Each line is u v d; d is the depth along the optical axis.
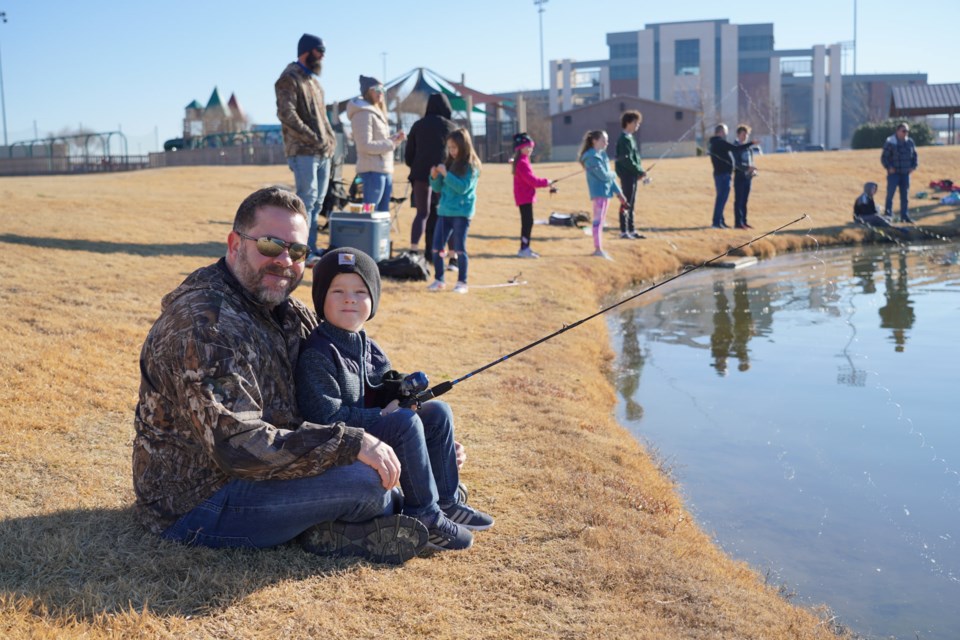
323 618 2.77
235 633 2.65
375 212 9.09
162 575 2.91
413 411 3.25
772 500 4.95
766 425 6.24
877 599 3.88
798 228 16.81
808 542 4.44
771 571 4.09
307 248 2.97
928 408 6.59
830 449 5.73
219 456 2.74
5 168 39.53
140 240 9.95
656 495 4.51
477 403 5.53
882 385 7.19
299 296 7.58
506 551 3.43
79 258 8.53
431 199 10.01
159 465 3.05
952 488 5.13
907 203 17.70
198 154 38.78
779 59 99.44
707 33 98.31
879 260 14.46
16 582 2.81
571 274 10.88
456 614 2.91
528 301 8.96
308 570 3.05
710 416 6.43
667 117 52.56
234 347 2.79
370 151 9.02
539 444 4.82
